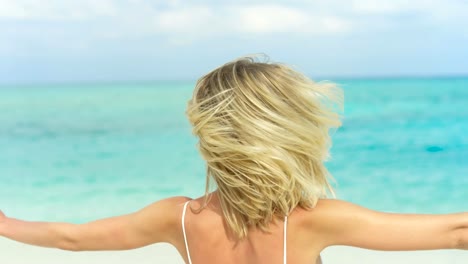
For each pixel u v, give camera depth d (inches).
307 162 59.6
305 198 60.9
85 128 748.6
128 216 69.2
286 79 59.7
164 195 379.2
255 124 57.7
